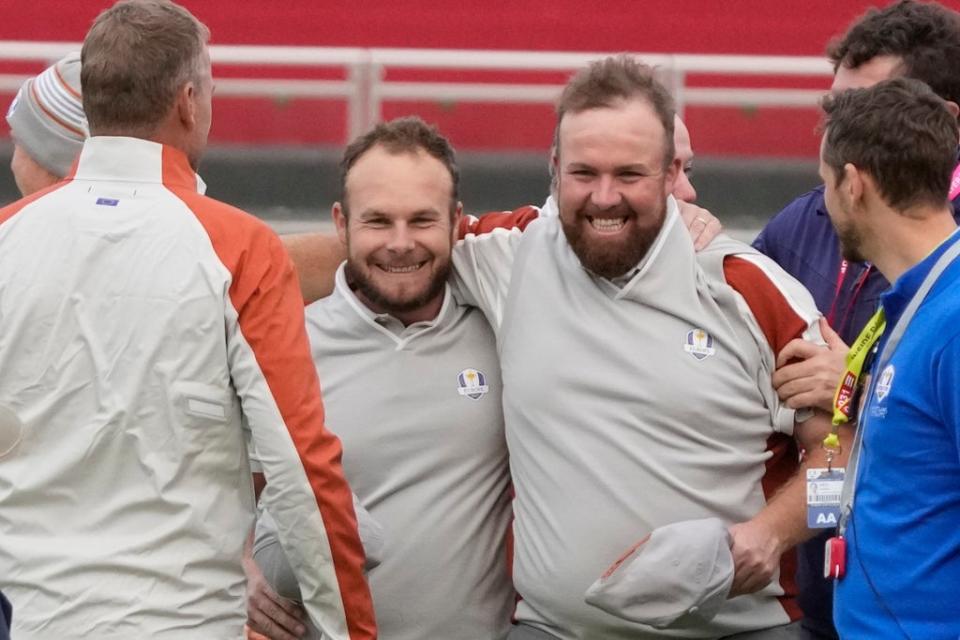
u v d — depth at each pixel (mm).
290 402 10172
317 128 29094
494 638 12484
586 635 11766
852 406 11086
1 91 29062
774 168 29203
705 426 11570
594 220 11570
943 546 9664
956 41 13383
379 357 12453
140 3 10641
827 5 32406
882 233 10445
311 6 32156
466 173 29781
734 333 11734
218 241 10219
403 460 12344
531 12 32375
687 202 13188
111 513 9977
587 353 11758
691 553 10906
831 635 13398
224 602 10227
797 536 11578
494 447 12547
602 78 11625
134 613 9859
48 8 31859
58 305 10078
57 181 13523
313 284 13398
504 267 12570
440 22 32281
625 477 11539
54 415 10047
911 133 10211
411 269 12117
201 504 10078
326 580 10453
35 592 9930
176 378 9977
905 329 10047
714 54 32531
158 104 10445
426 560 12234
